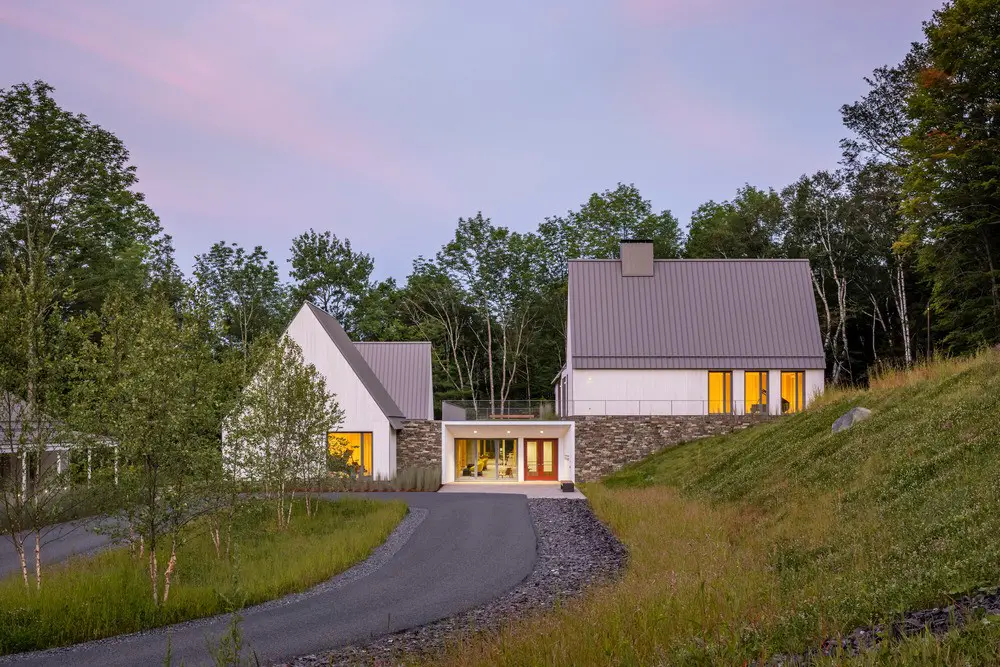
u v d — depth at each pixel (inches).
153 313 606.5
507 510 1004.6
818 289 2048.5
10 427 546.0
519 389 2527.1
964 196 1301.7
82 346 581.0
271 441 869.8
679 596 380.2
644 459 1395.2
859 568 405.1
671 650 276.8
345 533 770.8
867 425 772.6
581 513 965.2
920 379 918.4
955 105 1353.3
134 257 1759.4
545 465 1476.4
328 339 1376.7
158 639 450.6
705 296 1582.2
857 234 2007.9
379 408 1354.6
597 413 1488.7
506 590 564.4
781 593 394.3
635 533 725.9
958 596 286.2
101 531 559.2
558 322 2456.9
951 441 590.9
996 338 1286.9
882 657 215.3
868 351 2170.3
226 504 697.0
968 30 1290.6
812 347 1512.1
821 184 2095.2
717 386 1494.8
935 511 463.8
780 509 673.6
